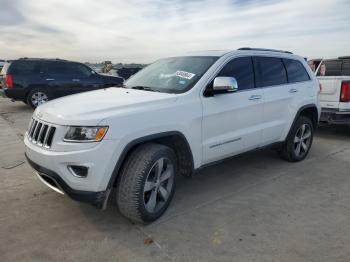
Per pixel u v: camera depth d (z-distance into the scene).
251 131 4.45
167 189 3.59
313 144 6.79
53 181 3.17
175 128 3.48
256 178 4.76
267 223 3.45
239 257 2.87
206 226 3.38
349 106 6.76
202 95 3.82
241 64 4.43
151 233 3.25
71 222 3.45
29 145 3.37
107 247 3.01
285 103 4.98
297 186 4.48
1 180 4.59
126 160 3.24
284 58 5.19
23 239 3.12
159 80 4.20
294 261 2.81
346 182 4.64
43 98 11.91
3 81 11.78
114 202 3.88
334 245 3.05
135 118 3.18
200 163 3.88
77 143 2.95
